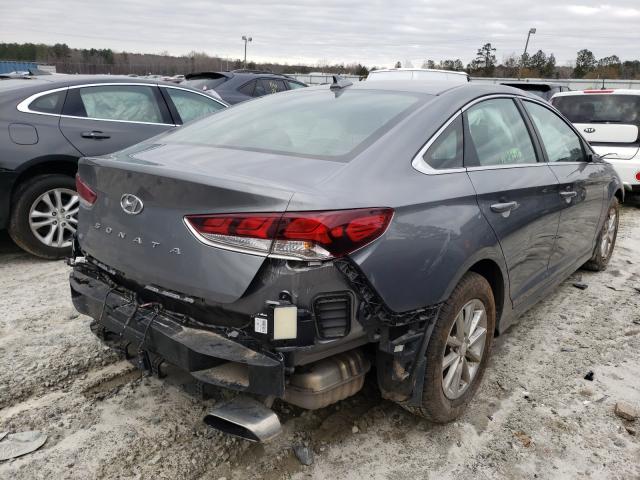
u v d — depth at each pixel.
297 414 2.86
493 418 2.91
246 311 2.07
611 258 5.85
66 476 2.35
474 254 2.60
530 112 3.68
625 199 9.41
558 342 3.83
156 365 2.41
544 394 3.16
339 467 2.50
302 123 2.83
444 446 2.67
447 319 2.53
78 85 5.11
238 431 2.15
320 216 2.01
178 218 2.18
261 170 2.29
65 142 4.86
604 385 3.29
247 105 3.41
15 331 3.55
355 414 2.88
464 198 2.61
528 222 3.17
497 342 3.80
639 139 8.33
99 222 2.56
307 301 2.04
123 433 2.65
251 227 2.01
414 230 2.30
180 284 2.19
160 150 2.78
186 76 11.30
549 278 3.78
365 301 2.15
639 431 2.86
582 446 2.72
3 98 4.64
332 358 2.31
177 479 2.38
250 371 2.06
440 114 2.77
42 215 4.81
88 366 3.19
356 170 2.30
